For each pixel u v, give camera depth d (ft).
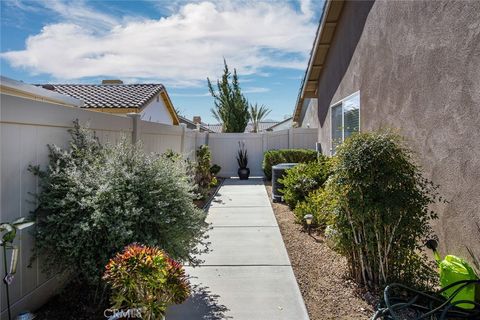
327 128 35.94
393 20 18.60
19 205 10.52
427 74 15.10
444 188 13.89
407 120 16.96
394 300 11.24
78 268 11.07
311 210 22.33
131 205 11.66
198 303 12.73
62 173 11.34
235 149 52.54
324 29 32.07
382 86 20.20
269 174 47.09
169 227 12.35
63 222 11.02
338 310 12.11
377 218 12.69
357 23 25.14
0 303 9.80
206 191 34.96
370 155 12.87
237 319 11.64
